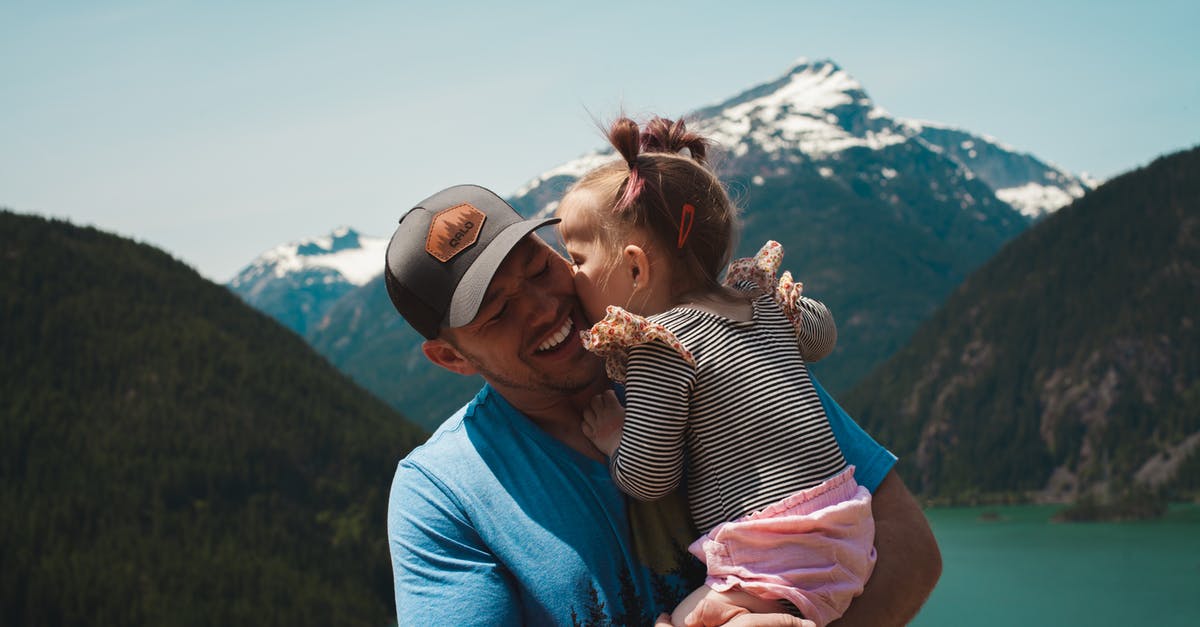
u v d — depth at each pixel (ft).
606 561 8.25
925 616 315.17
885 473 9.08
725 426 8.24
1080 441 622.13
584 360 8.84
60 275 513.45
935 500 624.18
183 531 351.25
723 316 8.56
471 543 8.41
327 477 419.13
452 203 8.78
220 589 314.76
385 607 340.59
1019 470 622.54
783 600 7.88
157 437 410.72
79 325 478.59
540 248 8.66
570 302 8.83
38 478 369.71
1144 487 550.36
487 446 8.75
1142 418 609.42
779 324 8.88
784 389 8.33
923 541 8.80
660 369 8.23
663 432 8.11
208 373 464.65
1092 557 408.05
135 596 297.53
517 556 8.21
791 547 7.95
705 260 8.88
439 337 8.77
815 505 8.06
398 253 8.64
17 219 549.54
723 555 8.06
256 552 346.95
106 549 328.90
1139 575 361.51
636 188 8.68
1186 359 617.62
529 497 8.44
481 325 8.37
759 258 9.37
